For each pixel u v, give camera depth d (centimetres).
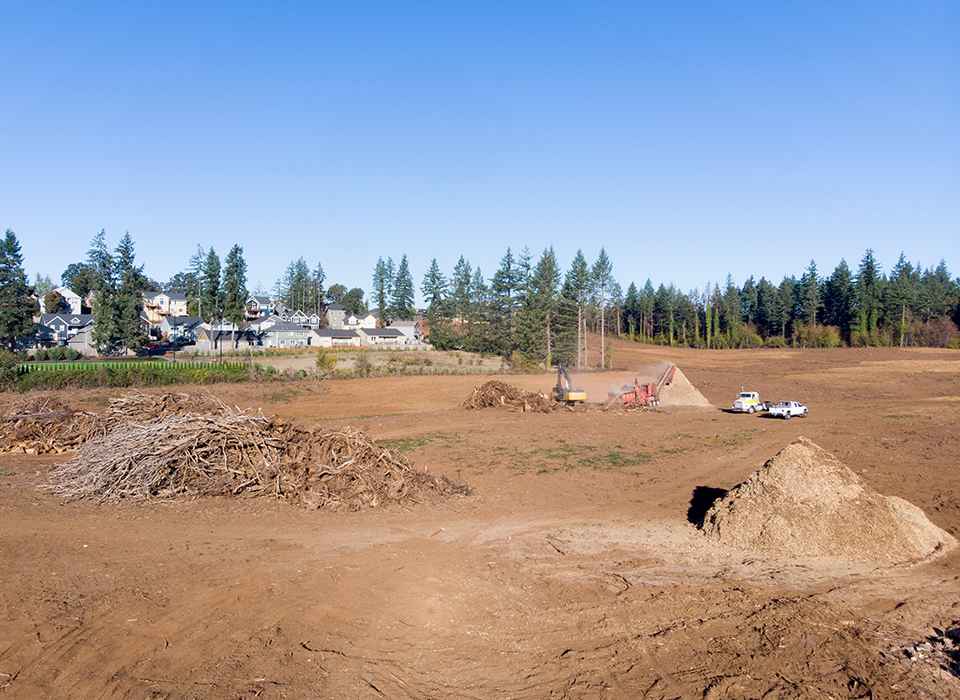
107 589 805
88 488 1271
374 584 862
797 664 646
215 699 567
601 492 1484
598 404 3372
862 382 5400
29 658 625
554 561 981
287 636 700
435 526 1169
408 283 13050
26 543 973
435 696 592
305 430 1510
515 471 1664
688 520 1255
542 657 669
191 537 1040
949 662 655
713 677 621
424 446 2025
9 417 1883
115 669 612
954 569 957
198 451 1323
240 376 4038
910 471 1717
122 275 7306
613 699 582
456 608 789
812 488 1125
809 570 948
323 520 1171
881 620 765
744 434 2392
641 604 805
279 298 15612
